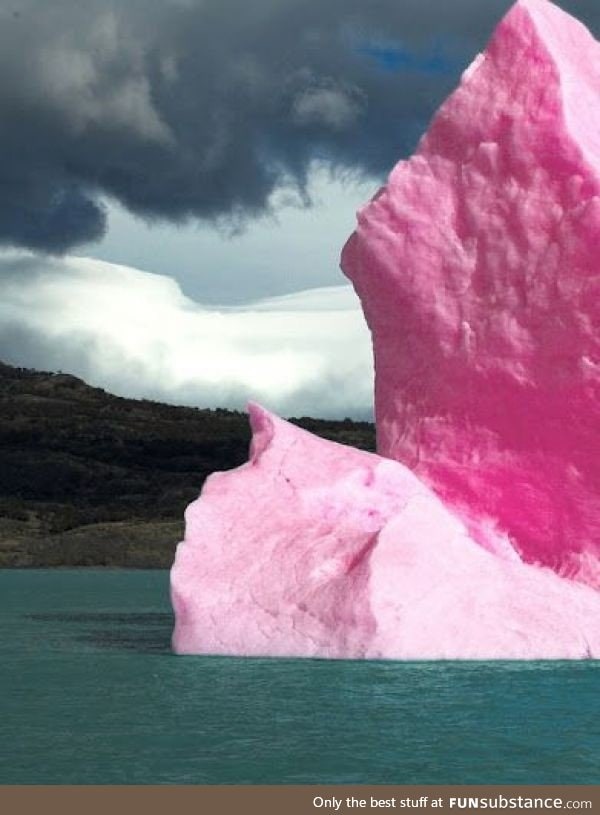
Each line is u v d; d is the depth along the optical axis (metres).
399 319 20.94
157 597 41.41
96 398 154.50
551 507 19.45
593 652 17.75
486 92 19.81
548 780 10.62
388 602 17.28
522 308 19.16
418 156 20.47
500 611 17.69
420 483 19.70
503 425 19.75
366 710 13.70
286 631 17.81
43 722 13.28
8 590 47.75
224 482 19.61
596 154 19.16
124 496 123.62
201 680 15.91
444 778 10.67
